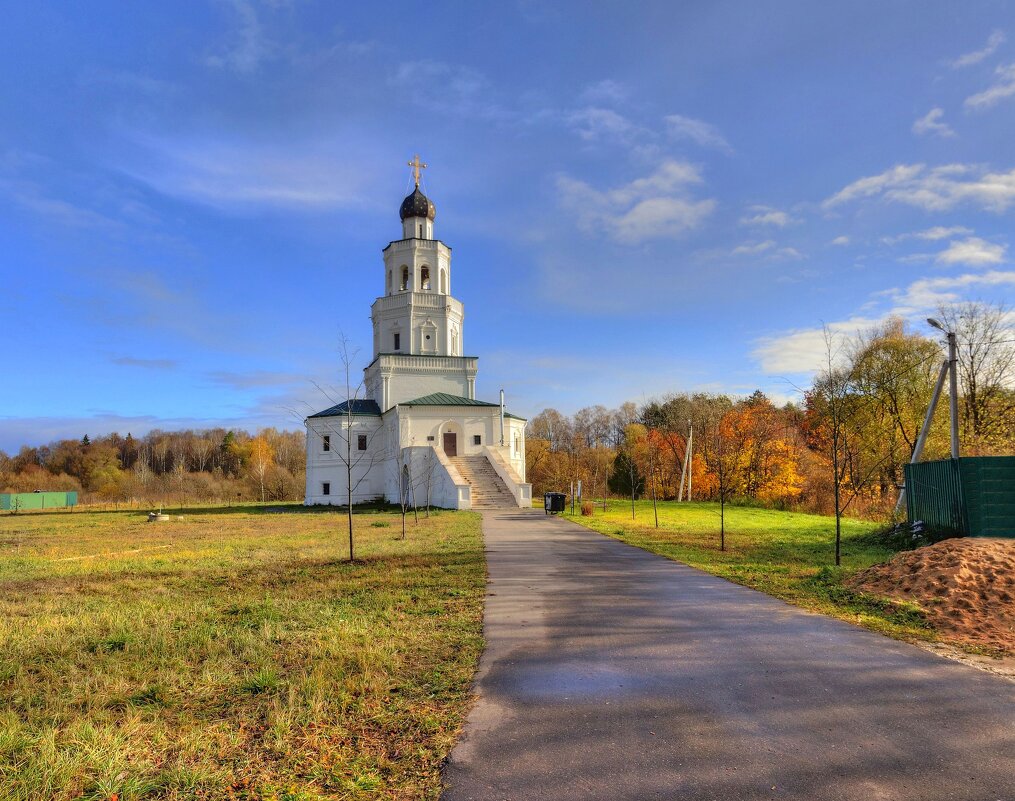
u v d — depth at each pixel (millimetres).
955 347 18203
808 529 22734
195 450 96500
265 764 4312
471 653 6914
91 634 7871
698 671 6320
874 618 8586
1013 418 34656
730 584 11266
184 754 4422
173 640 7484
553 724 4984
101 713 5195
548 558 14797
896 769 4184
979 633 7730
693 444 58281
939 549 10969
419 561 14234
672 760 4336
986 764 4254
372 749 4547
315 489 45406
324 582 11688
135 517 37281
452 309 49000
